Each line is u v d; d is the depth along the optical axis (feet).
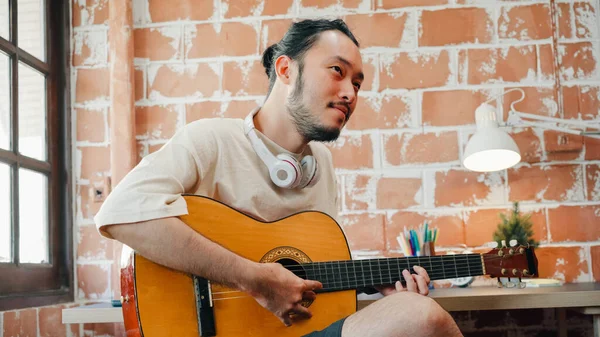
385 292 5.26
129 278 4.38
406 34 8.16
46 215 7.88
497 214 7.82
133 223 4.30
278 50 5.37
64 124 8.24
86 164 8.28
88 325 7.88
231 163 5.02
